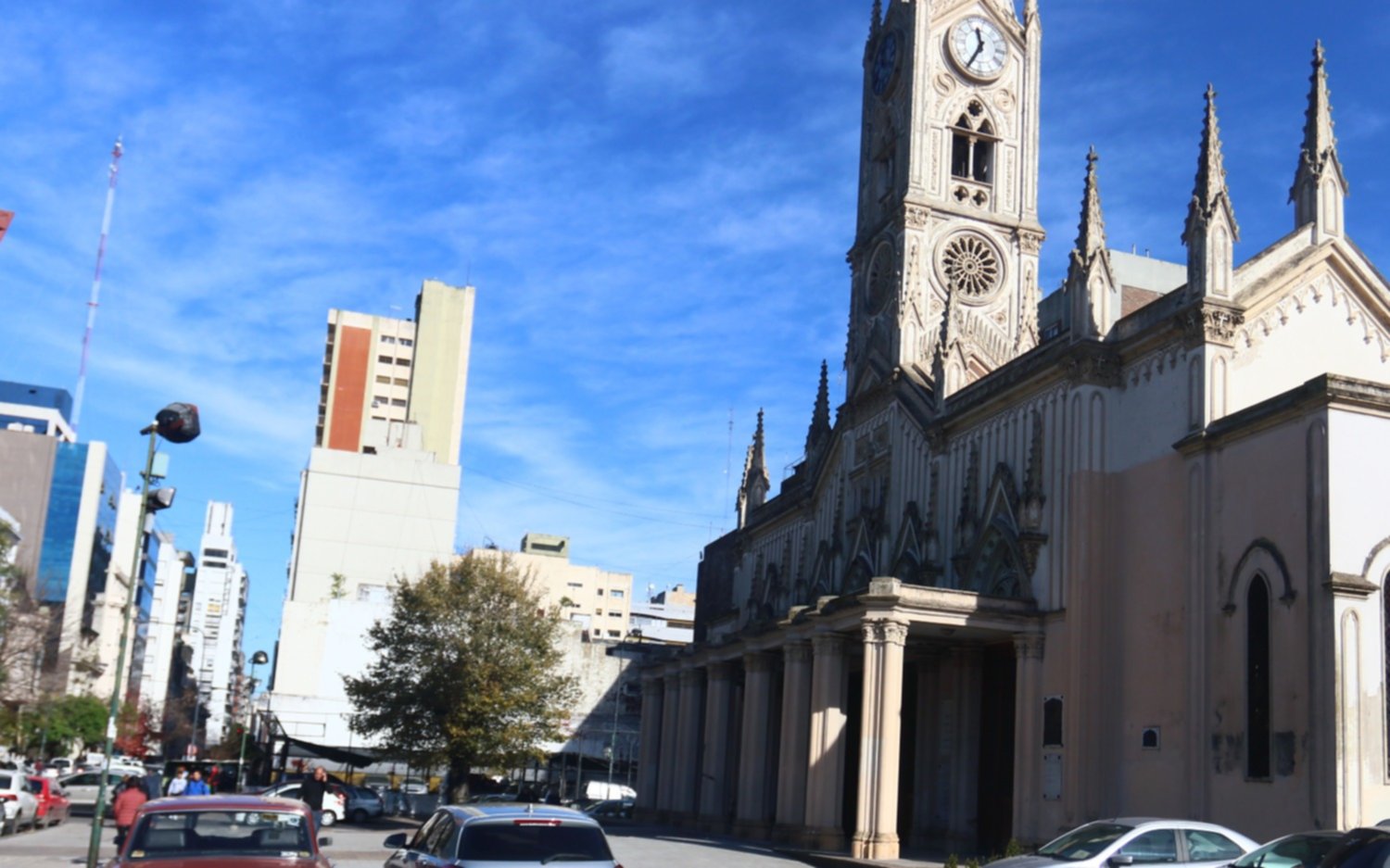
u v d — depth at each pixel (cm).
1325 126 4347
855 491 6341
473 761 6656
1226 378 4019
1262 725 3612
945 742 5281
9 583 7738
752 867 4094
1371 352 4247
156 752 17650
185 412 3412
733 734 7119
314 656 10375
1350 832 1714
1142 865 2327
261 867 1816
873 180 7012
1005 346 6338
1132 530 4275
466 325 17862
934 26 6769
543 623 6950
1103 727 4212
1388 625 3456
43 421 16550
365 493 12812
